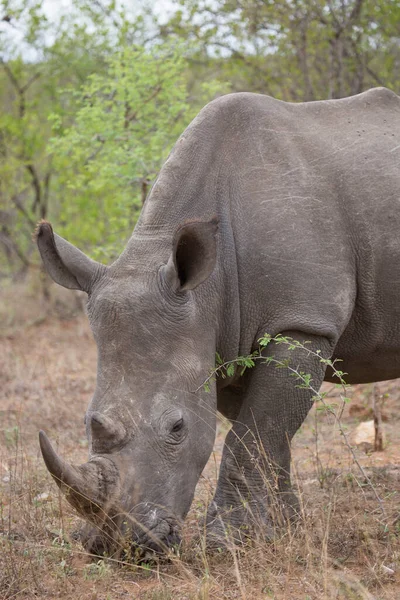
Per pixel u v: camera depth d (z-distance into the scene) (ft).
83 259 27.61
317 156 29.94
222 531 28.02
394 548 27.50
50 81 88.02
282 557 26.40
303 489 33.42
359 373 32.24
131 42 74.28
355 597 23.81
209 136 29.48
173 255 26.27
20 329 83.41
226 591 25.22
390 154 30.68
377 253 29.73
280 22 65.82
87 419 25.77
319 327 28.32
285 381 28.43
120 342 26.14
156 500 25.29
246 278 28.58
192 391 26.55
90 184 57.36
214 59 71.26
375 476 35.73
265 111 30.35
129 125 58.18
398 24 65.26
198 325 27.45
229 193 29.14
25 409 51.49
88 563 27.84
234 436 28.84
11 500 32.60
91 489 23.82
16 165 89.04
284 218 28.73
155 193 28.81
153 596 24.58
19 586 26.30
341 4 65.57
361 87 65.26
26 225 96.07
